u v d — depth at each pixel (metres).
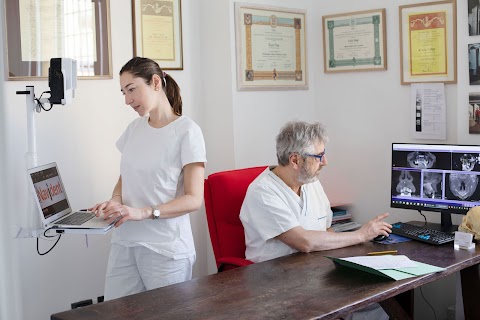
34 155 2.71
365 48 3.65
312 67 3.92
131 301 2.07
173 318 1.90
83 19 3.11
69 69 2.70
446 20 3.31
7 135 2.89
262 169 3.03
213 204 2.90
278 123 3.76
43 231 2.57
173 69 3.49
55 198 2.71
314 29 3.89
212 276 2.33
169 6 3.46
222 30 3.53
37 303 3.04
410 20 3.45
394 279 2.23
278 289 2.16
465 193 2.98
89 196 3.19
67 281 3.15
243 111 3.58
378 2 3.59
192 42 3.61
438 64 3.37
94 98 3.18
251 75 3.59
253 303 2.02
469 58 3.21
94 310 1.99
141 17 3.34
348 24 3.71
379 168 3.66
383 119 3.62
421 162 3.11
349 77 3.76
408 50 3.47
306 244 2.62
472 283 2.74
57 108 3.05
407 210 3.55
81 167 3.15
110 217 2.44
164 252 2.56
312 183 2.91
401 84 3.52
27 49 2.93
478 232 2.76
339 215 3.72
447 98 3.36
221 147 3.61
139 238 2.59
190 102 3.62
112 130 3.25
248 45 3.57
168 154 2.59
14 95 2.91
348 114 3.78
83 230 2.44
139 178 2.62
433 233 2.87
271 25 3.68
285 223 2.63
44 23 2.98
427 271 2.32
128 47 3.30
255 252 2.74
